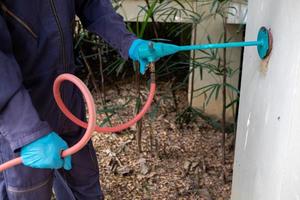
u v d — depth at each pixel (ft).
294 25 3.13
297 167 3.29
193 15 7.21
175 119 8.08
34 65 3.97
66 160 3.40
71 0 4.12
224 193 6.25
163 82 9.19
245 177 4.45
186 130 7.84
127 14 7.57
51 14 3.86
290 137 3.25
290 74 3.21
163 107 8.43
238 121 4.78
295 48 3.12
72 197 5.22
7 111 3.39
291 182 3.35
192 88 7.62
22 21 3.72
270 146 3.65
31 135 3.32
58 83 3.49
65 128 4.53
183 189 6.38
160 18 7.57
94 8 4.49
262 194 3.87
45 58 3.98
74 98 4.48
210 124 7.91
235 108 7.74
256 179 4.05
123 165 6.97
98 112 7.39
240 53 7.39
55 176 4.94
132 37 4.30
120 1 7.31
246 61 4.43
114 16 4.50
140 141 7.22
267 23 3.73
